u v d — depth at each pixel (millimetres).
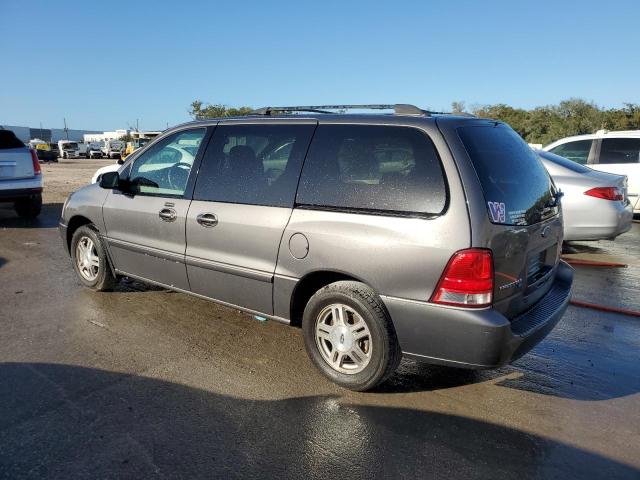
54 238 8664
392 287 3271
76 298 5391
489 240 3082
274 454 2881
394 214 3279
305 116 3908
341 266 3443
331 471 2750
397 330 3318
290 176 3801
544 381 3832
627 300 5785
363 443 3000
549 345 4520
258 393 3539
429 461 2854
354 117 3664
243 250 3971
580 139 11070
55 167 36000
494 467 2816
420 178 3250
